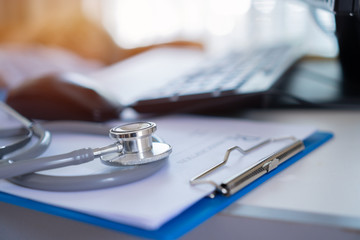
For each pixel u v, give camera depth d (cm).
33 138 42
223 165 31
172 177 29
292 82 62
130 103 55
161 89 59
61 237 26
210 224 24
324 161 33
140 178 28
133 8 145
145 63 105
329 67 70
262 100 51
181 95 52
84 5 143
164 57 112
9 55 111
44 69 106
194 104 52
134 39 148
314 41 77
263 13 106
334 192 27
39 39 140
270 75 57
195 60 100
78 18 143
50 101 51
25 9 141
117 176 27
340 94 55
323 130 44
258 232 23
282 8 101
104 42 143
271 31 106
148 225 22
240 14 119
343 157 34
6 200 27
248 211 24
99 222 23
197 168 30
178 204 23
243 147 36
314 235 22
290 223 23
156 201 24
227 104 52
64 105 51
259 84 53
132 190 26
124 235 24
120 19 146
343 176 30
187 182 27
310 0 50
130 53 142
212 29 131
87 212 24
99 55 143
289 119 51
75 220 25
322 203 25
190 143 38
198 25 135
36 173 29
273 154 31
